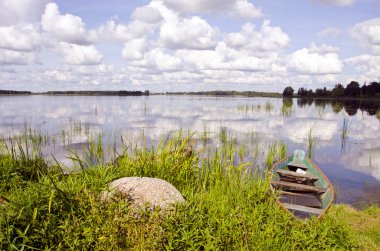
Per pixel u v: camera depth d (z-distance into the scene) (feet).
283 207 21.81
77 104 235.61
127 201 16.24
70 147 49.70
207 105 225.76
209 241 14.92
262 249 15.29
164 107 192.54
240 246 15.44
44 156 41.55
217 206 19.34
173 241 14.56
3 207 14.89
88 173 20.44
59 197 15.76
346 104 235.40
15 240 13.02
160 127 77.41
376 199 30.99
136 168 23.39
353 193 32.91
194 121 96.17
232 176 26.45
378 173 41.04
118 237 14.40
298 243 15.67
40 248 13.48
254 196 21.90
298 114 136.67
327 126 91.45
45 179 19.12
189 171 25.62
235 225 16.89
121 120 96.94
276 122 98.99
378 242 20.51
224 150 44.78
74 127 75.36
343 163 46.34
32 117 106.73
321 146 59.00
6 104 225.76
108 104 238.89
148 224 14.84
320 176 29.48
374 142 64.39
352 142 63.77
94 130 69.77
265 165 41.75
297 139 65.41
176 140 28.86
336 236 16.70
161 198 17.33
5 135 59.67
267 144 57.41
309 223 17.71
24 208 14.83
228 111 152.25
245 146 54.08
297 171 31.99
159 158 25.48
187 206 17.30
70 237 13.96
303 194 27.71
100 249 13.78
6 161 27.40
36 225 14.12
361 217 25.08
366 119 115.24
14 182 22.65
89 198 15.46
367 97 341.21
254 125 88.53
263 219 18.39
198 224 16.24
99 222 14.71
